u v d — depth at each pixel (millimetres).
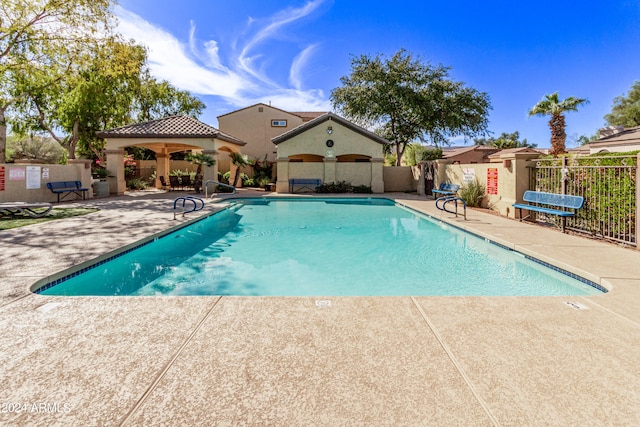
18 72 17578
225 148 23062
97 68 19781
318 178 21906
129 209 12125
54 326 3123
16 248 6152
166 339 2887
